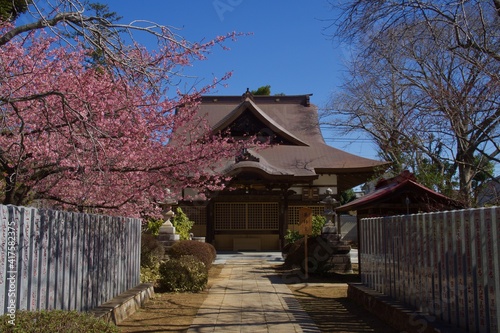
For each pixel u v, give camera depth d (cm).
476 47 820
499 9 813
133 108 820
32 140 769
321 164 2858
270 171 2644
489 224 511
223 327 773
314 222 2123
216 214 2802
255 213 2802
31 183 795
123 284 949
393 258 830
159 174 920
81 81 783
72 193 901
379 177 2127
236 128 2883
